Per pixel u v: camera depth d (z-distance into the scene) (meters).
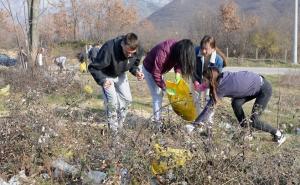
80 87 10.01
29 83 10.41
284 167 4.75
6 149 4.87
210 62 6.57
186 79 6.43
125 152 4.51
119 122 5.34
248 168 4.68
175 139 4.98
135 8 43.22
